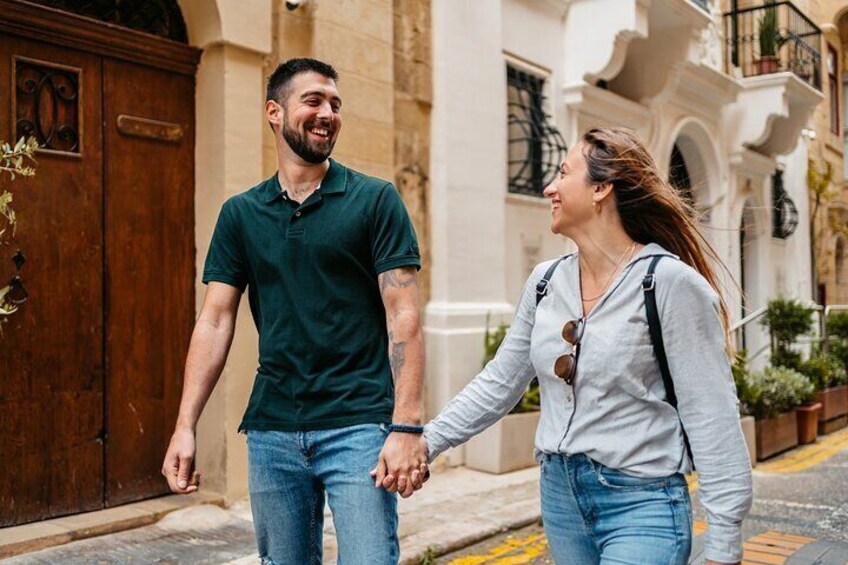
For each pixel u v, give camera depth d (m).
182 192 5.32
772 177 14.91
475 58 7.32
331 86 2.49
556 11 8.59
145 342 5.10
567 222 2.13
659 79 10.11
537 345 2.15
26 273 4.53
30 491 4.55
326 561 4.26
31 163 4.55
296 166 2.49
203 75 5.38
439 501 5.69
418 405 2.37
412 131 6.86
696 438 1.95
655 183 2.08
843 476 7.26
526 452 6.79
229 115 5.29
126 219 5.01
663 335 1.96
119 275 4.96
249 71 5.43
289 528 2.52
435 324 6.89
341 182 2.48
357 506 2.35
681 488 2.00
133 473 5.03
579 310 2.08
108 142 4.92
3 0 4.38
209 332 2.55
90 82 4.83
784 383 8.91
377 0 6.37
